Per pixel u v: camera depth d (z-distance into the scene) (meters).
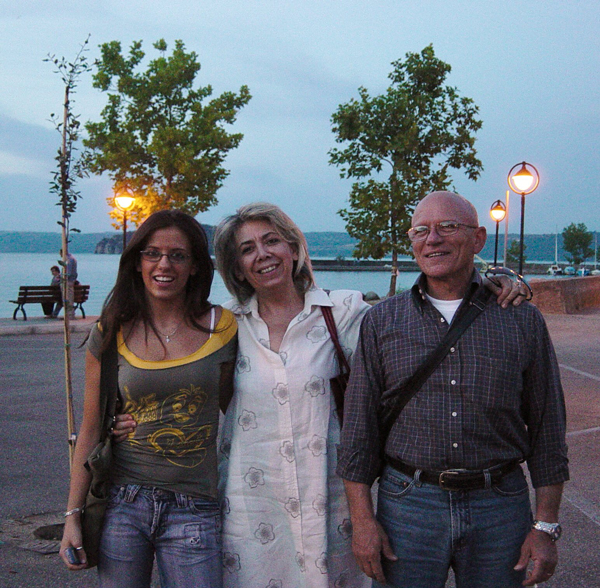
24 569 3.59
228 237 2.72
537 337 2.29
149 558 2.38
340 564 2.56
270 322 2.71
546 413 2.29
